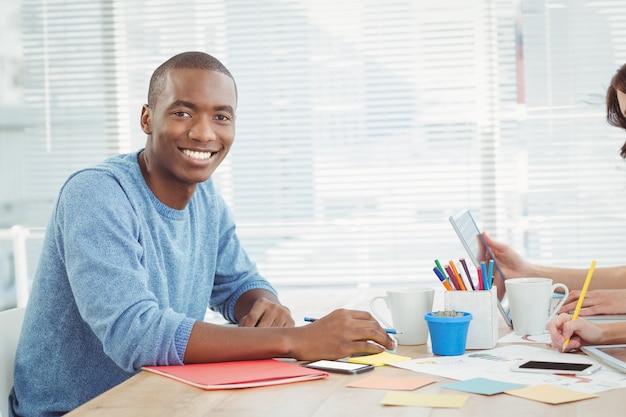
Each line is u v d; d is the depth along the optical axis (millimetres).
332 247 3488
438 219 3414
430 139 3410
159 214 1625
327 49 3455
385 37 3414
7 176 3617
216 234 1847
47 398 1580
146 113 1691
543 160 3346
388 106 3430
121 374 1593
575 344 1345
